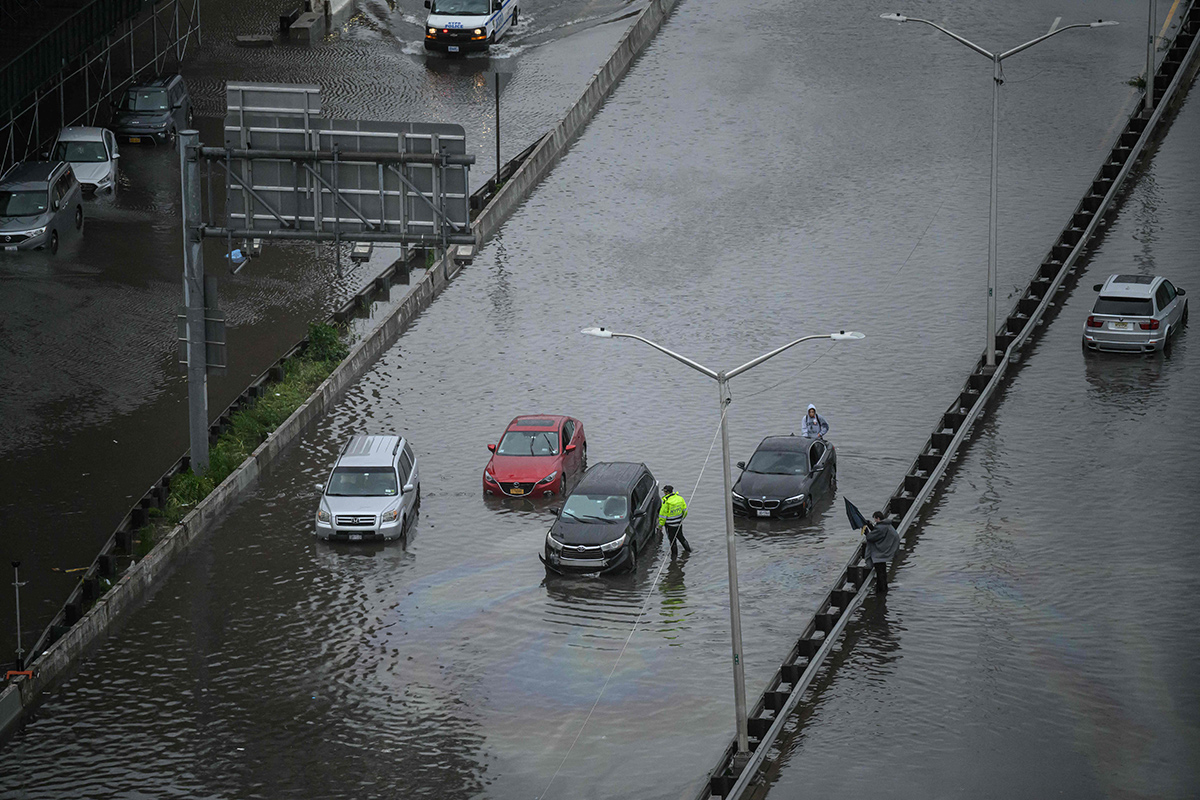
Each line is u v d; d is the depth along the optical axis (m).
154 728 79.12
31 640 87.25
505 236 151.00
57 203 143.88
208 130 167.62
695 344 129.88
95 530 99.62
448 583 94.50
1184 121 162.38
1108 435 109.50
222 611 91.19
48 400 116.38
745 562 96.00
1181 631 85.19
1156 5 191.62
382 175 96.06
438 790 73.38
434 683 83.12
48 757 76.56
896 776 72.31
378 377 125.81
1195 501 100.00
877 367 124.19
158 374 121.94
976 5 195.75
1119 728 75.81
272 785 73.94
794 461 103.44
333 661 85.50
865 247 145.25
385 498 100.31
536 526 102.12
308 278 143.62
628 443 113.38
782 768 73.44
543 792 73.00
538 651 86.25
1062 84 173.38
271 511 104.50
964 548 95.81
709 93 177.75
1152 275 129.00
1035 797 70.12
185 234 100.50
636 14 199.38
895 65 181.00
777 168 161.38
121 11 161.00
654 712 79.62
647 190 158.75
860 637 85.75
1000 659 82.81
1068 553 94.50
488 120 169.88
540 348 130.38
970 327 129.62
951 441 108.69
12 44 149.38
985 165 158.38
